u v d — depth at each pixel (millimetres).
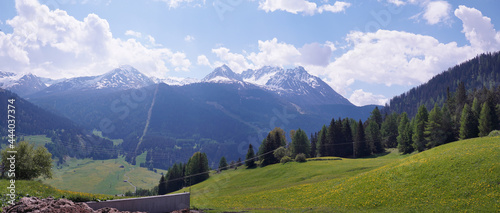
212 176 125000
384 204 38594
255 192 65938
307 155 136625
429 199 36062
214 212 39812
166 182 133750
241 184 87375
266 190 67125
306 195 51938
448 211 32094
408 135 123875
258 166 129250
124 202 28078
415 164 47500
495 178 34562
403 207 36156
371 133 142375
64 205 21719
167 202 30875
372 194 42438
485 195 32562
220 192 75625
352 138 142875
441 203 34250
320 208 42031
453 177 38625
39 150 51500
